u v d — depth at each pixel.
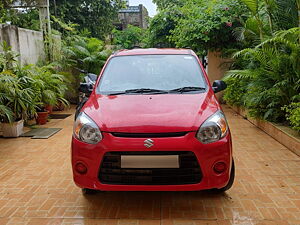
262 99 5.72
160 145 2.69
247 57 6.86
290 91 5.35
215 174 2.78
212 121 2.88
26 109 6.07
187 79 3.81
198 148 2.72
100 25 14.21
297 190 3.39
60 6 11.91
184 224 2.75
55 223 2.81
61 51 9.09
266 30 6.04
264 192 3.35
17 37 7.36
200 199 3.22
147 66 4.02
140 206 3.10
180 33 9.27
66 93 10.13
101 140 2.79
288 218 2.81
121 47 16.36
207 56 9.93
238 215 2.88
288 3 5.50
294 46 4.89
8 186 3.62
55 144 5.41
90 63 9.98
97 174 2.80
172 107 3.09
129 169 2.75
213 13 8.59
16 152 4.96
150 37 12.61
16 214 2.98
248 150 4.82
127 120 2.88
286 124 5.54
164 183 2.76
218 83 4.09
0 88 5.64
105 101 3.33
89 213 2.98
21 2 8.66
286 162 4.26
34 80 6.35
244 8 8.32
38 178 3.86
